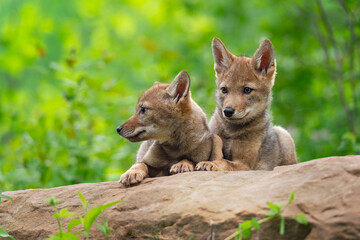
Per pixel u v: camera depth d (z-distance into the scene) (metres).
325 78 18.80
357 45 16.77
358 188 5.85
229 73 10.18
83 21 27.59
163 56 16.80
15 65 22.44
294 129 17.45
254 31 21.92
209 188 6.76
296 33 19.89
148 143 10.07
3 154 13.79
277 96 18.53
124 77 22.92
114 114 14.66
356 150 12.72
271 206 5.71
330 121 16.70
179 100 9.08
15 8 24.91
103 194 7.52
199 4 24.67
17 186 12.30
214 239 6.07
